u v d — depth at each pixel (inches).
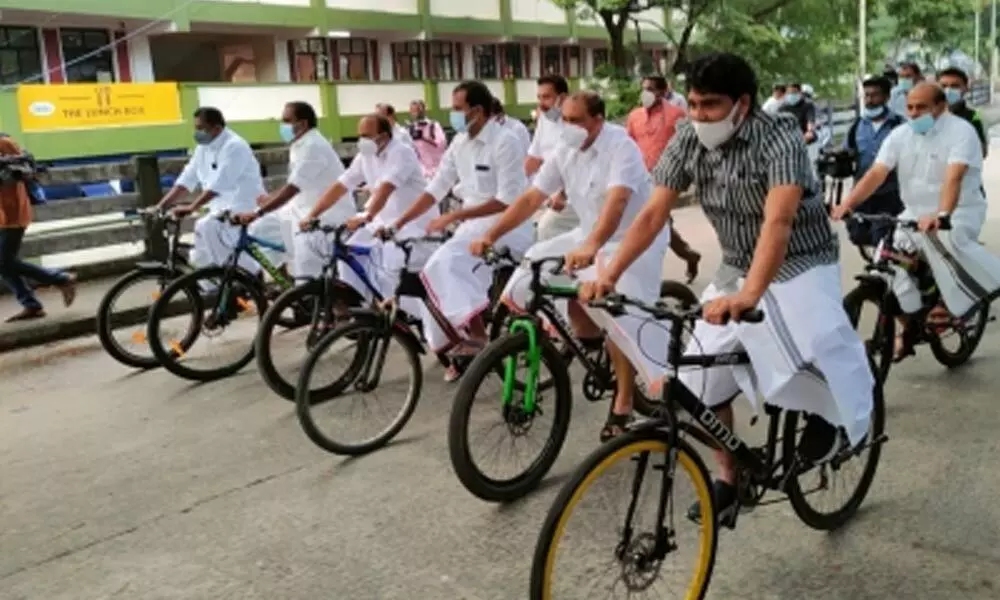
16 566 140.3
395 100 888.9
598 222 159.3
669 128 315.9
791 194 111.3
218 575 135.0
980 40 1931.6
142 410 212.4
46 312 299.7
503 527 147.2
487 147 196.5
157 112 700.0
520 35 1016.2
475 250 170.4
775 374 119.7
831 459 130.9
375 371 182.7
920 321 201.3
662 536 112.4
